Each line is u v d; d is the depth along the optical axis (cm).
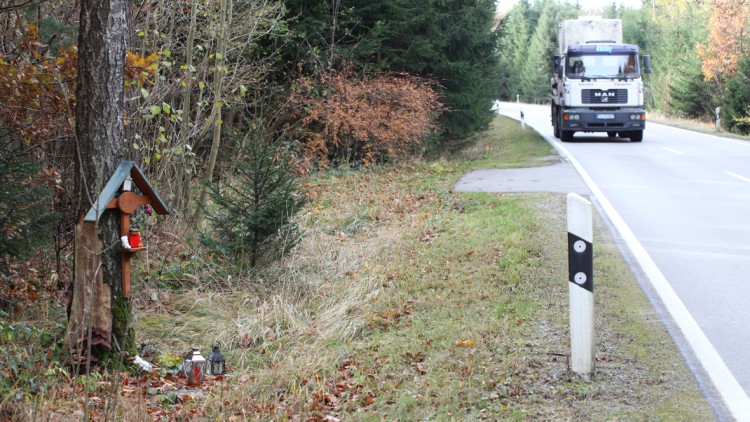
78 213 692
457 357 674
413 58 2509
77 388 631
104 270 696
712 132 3438
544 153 2434
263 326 847
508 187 1616
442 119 2783
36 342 722
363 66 2280
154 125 1359
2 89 849
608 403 552
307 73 2241
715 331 699
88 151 698
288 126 2175
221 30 1345
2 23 1002
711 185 1612
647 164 2036
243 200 1027
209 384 695
